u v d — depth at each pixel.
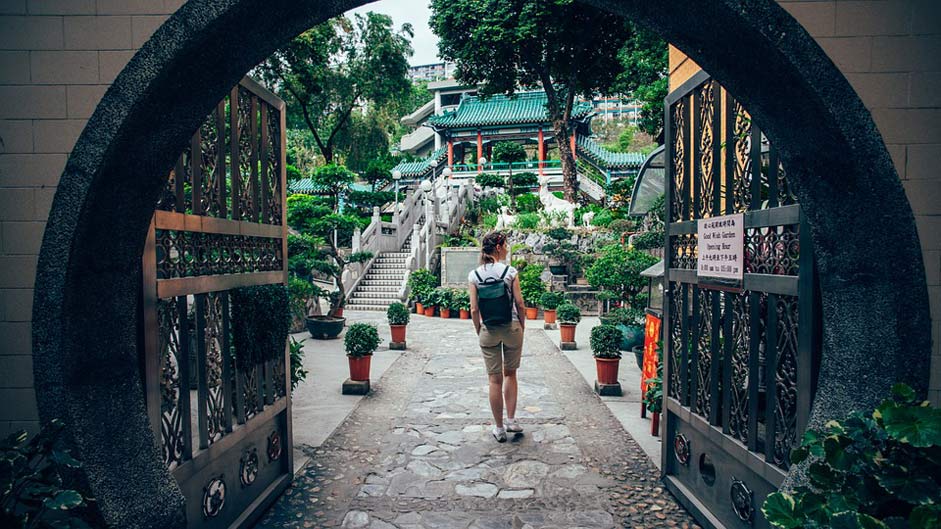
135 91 2.00
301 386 6.83
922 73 2.10
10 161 2.13
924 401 1.84
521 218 20.53
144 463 2.21
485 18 21.12
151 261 2.32
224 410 2.88
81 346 2.10
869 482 1.63
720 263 2.91
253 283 3.23
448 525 3.21
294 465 4.15
